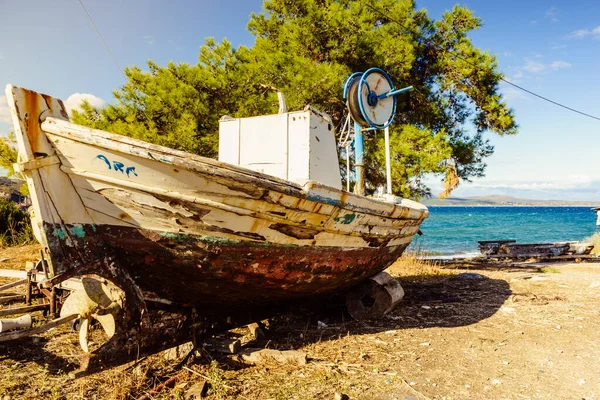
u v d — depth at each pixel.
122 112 11.54
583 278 9.80
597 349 4.63
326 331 5.28
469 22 12.31
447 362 4.21
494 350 4.59
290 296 4.86
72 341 4.57
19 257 10.64
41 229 3.29
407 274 10.55
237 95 11.05
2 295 6.48
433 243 30.88
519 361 4.27
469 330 5.34
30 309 4.94
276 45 12.05
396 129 11.46
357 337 5.01
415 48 11.78
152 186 3.44
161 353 4.23
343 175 12.38
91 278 3.76
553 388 3.63
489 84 12.30
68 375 3.69
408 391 3.53
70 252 3.39
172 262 3.76
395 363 4.17
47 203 3.29
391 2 11.85
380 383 3.68
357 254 5.10
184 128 10.15
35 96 3.24
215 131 10.91
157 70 11.68
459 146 11.91
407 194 11.17
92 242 3.49
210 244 3.76
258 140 5.35
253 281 4.22
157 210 3.54
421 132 10.64
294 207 3.92
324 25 11.00
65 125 3.21
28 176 3.21
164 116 11.24
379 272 6.36
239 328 5.27
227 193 3.56
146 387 3.52
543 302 6.96
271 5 12.39
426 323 5.67
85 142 3.24
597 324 5.63
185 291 3.98
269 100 10.70
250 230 3.87
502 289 8.31
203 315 4.23
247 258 4.00
